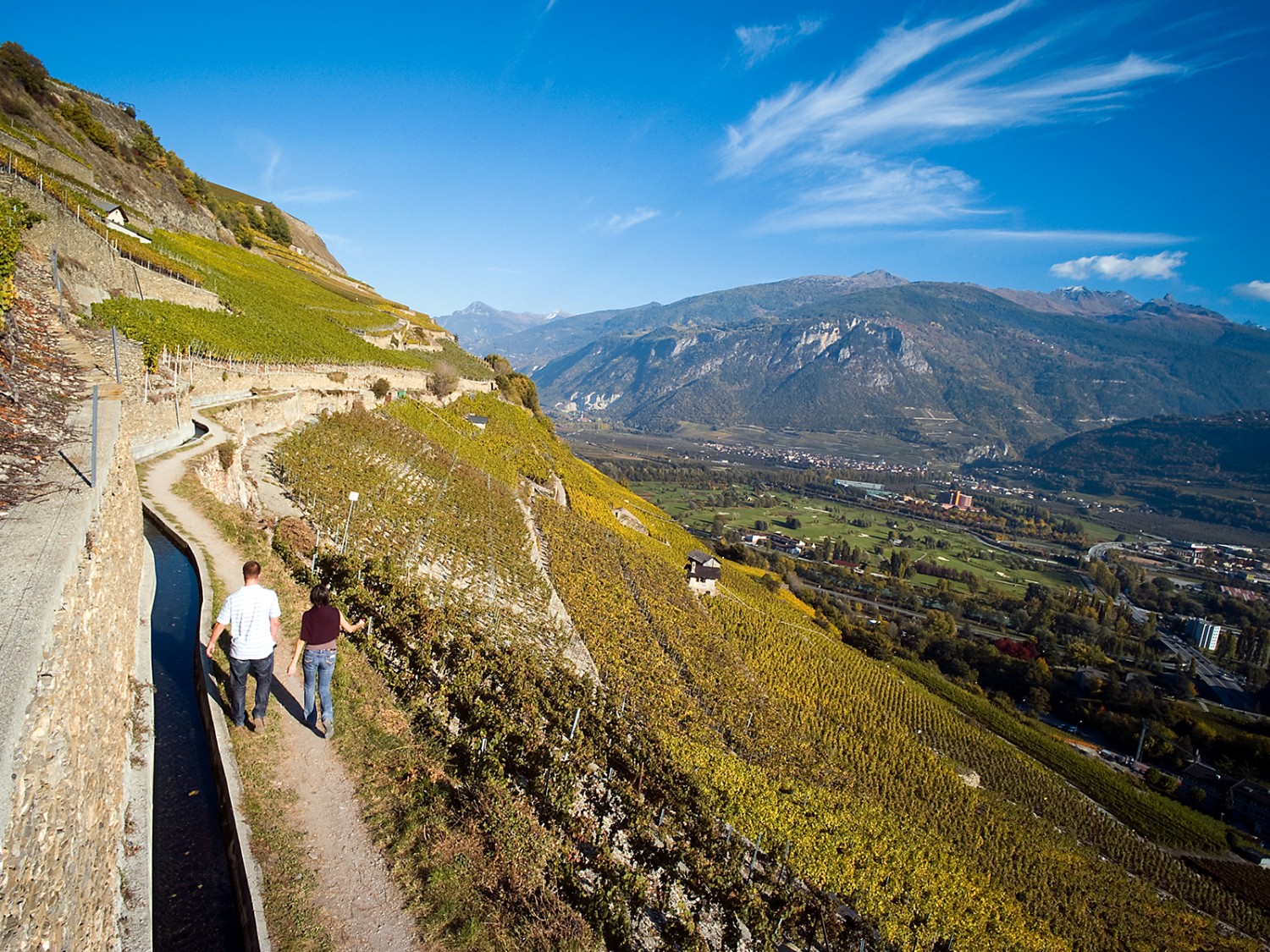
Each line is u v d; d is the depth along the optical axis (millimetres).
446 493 47844
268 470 33031
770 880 25078
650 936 15523
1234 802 77375
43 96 68938
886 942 26656
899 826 41469
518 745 17328
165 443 26672
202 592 14875
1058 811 62000
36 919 4922
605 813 20234
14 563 6457
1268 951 49188
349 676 13992
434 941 8383
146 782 9109
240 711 10953
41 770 5320
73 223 32594
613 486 119500
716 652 58312
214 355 38781
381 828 9984
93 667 7500
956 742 66438
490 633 30625
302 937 7688
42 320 19047
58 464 9562
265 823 9211
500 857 10648
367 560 25516
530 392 128500
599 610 49188
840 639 97188
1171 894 55469
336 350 65062
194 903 7859
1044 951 33688
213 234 98562
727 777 33438
